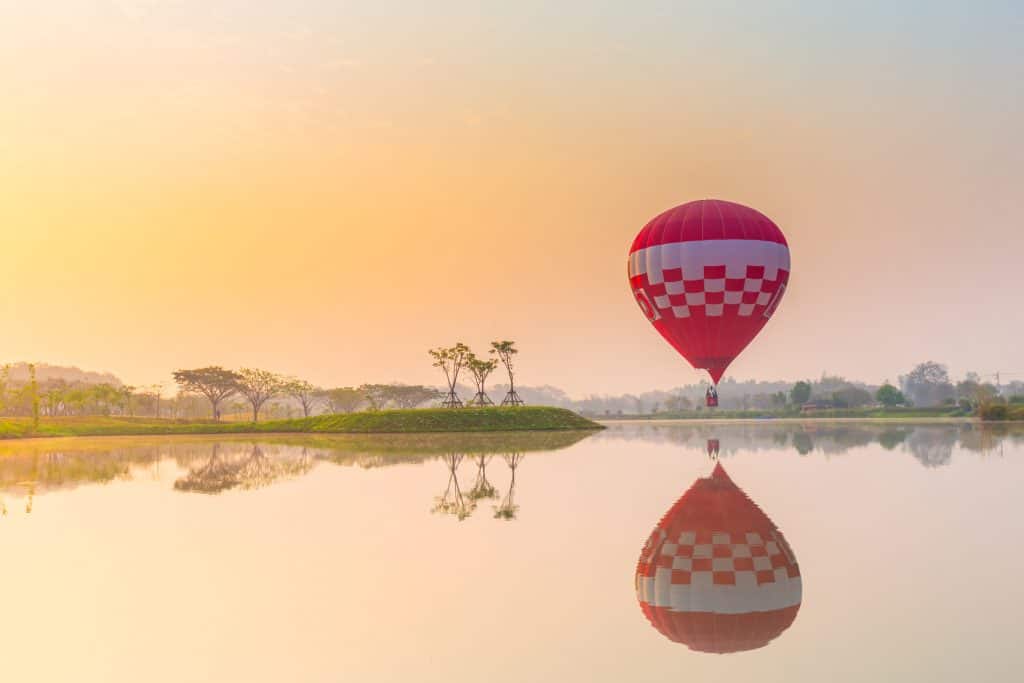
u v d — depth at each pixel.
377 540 15.69
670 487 23.59
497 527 16.98
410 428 78.75
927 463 30.59
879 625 9.83
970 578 12.04
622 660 8.80
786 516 17.86
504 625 10.11
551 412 84.56
